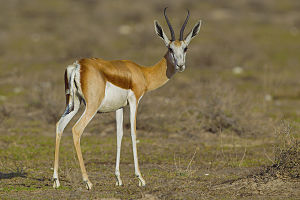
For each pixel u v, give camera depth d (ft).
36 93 151.12
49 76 185.16
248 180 72.13
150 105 130.41
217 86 124.98
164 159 95.04
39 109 140.77
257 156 96.58
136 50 245.45
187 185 71.61
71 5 432.66
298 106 147.95
